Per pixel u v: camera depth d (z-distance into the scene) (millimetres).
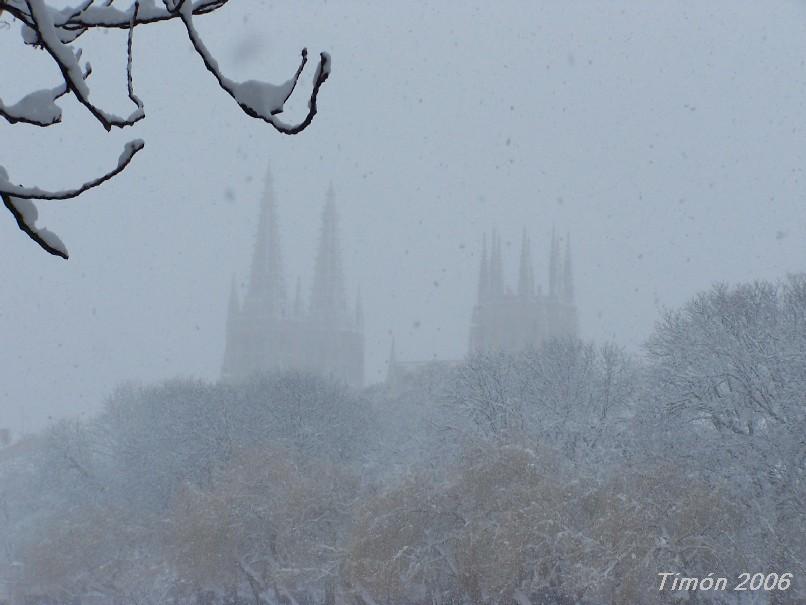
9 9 13969
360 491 179625
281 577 162000
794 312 156750
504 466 144875
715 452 146125
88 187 14375
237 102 14398
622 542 120500
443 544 150250
